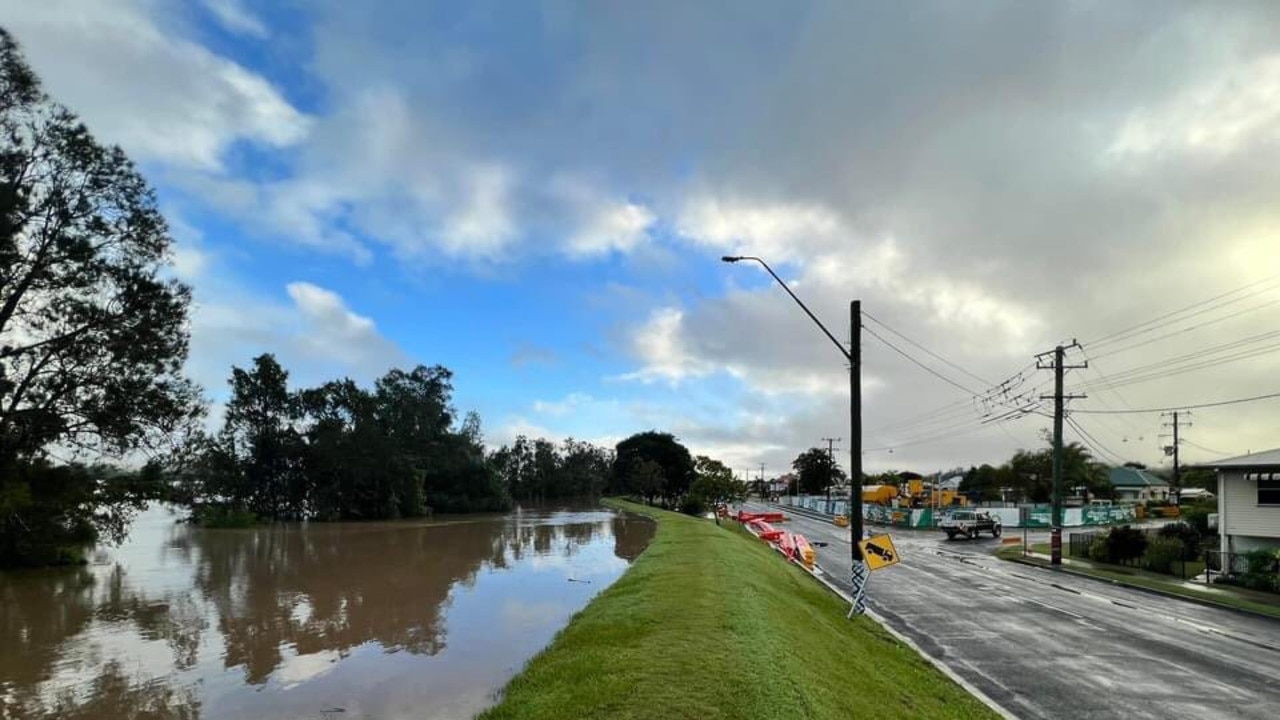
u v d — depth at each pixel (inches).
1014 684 473.7
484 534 1882.4
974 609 792.9
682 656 351.9
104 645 569.3
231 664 503.2
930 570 1222.9
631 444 4790.8
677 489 4640.8
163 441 1285.7
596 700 290.4
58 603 784.9
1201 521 1769.2
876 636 598.2
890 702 375.2
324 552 1389.0
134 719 394.6
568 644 438.0
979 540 2074.3
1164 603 936.3
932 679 465.1
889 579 1077.1
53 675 480.7
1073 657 556.1
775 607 545.0
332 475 2751.0
